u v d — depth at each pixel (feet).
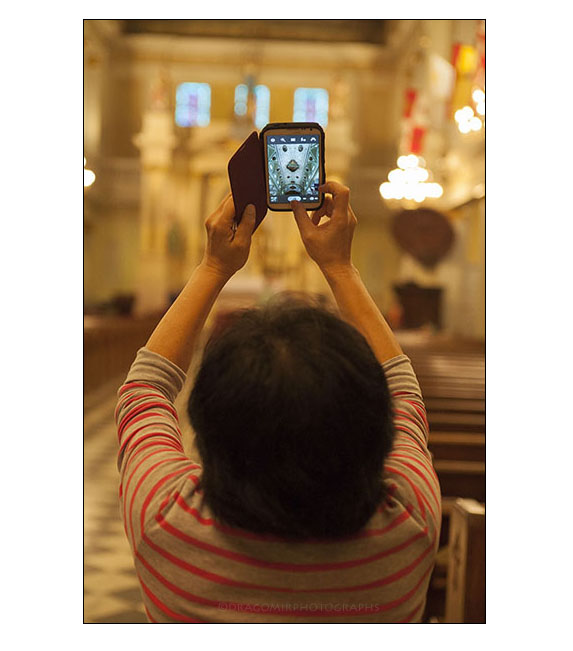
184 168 68.54
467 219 44.75
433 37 48.83
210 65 69.51
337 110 66.18
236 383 3.03
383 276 65.87
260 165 4.06
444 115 47.83
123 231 69.26
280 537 3.22
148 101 69.46
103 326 34.94
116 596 11.56
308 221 4.07
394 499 3.40
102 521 15.06
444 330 46.65
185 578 3.26
